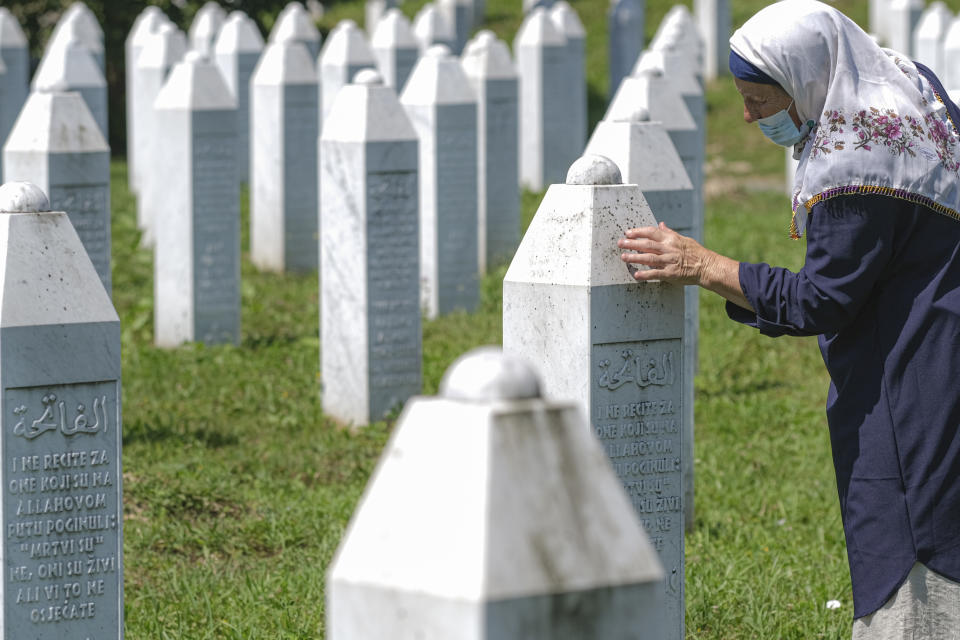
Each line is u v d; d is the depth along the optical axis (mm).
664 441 5121
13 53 21469
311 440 9891
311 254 16125
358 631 2740
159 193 12688
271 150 15914
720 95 29438
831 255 4352
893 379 4344
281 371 11805
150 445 9430
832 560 7539
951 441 4301
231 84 20953
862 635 4480
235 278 12758
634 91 9797
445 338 12898
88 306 5062
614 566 2725
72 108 9828
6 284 4938
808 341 13320
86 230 9859
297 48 15867
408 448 2764
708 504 8602
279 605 6660
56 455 5062
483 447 2684
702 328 13445
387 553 2719
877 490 4383
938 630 4375
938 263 4340
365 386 10352
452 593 2617
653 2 36219
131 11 28219
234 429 10078
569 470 2742
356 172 10203
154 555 7551
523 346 5078
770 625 6535
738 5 34875
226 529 7891
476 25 34844
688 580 6992
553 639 2670
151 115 17797
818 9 4469
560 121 20750
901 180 4305
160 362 11992
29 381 4977
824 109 4414
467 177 13898
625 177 7023
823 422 10609
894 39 25656
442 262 13867
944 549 4340
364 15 38344
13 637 5078
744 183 23609
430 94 13688
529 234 5066
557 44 20516
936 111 4449
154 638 6355
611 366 4957
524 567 2645
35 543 5070
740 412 10812
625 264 4934
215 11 24172
